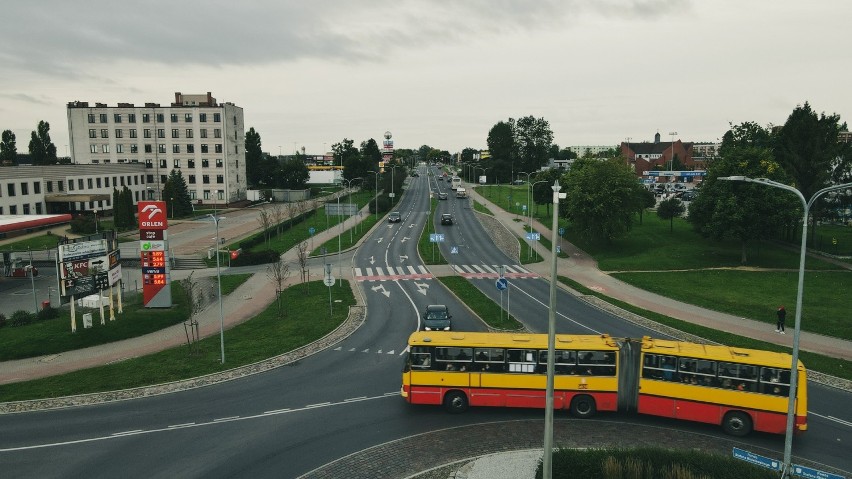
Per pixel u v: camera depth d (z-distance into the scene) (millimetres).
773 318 39812
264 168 141125
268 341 35406
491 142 186750
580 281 52938
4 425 24016
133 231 82250
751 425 22625
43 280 55969
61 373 30625
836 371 29328
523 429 23328
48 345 34906
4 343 35125
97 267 38812
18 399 26812
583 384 24172
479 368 24797
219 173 114812
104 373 30266
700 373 23078
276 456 21000
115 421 24234
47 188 87500
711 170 60500
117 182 104562
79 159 114625
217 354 33125
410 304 44469
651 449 18984
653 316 39812
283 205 116062
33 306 46125
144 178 113312
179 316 41875
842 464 20328
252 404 25922
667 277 53375
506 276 55531
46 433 23156
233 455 21109
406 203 120188
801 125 62656
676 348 23812
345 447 21688
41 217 63812
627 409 24312
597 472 18031
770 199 54500
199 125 113500
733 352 23406
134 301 46312
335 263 62750
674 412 23422
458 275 55719
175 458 20906
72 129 113938
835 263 56938
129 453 21344
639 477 17547
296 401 26250
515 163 179250
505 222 92062
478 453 21125
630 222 67438
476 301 44562
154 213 42844
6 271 57250
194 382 28750
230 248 67375
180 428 23484
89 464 20547
